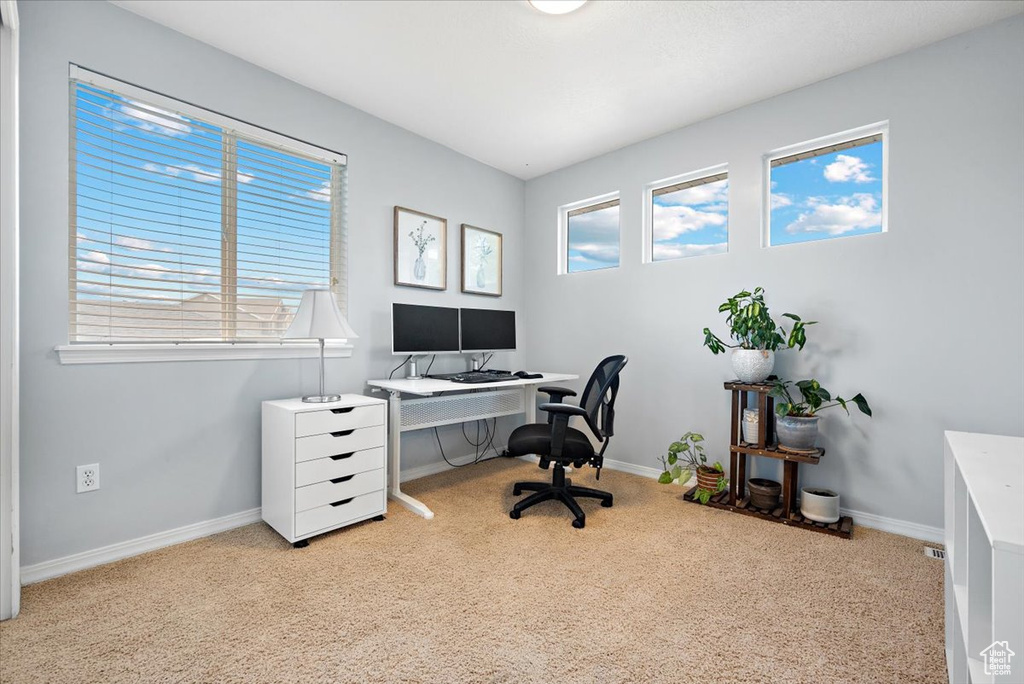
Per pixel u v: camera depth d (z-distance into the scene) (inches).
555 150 137.2
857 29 82.9
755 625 60.4
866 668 52.4
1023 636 24.0
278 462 86.2
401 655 54.1
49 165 71.1
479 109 112.3
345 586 69.3
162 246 83.6
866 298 94.3
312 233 105.1
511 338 140.9
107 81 76.3
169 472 83.0
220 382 89.4
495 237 149.3
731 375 114.0
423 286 126.4
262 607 63.6
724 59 91.9
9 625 59.0
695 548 83.2
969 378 83.7
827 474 99.3
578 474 130.7
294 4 76.9
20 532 68.7
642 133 125.7
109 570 73.4
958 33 84.2
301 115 101.3
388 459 114.3
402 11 78.4
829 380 98.9
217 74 88.8
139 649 54.7
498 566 76.0
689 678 50.7
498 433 151.3
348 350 109.5
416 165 125.8
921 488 88.4
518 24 81.6
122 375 78.0
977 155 83.0
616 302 136.7
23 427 68.9
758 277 108.8
